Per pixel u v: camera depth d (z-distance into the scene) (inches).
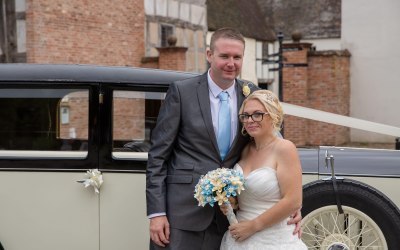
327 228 148.9
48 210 149.4
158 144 123.7
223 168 117.3
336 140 557.3
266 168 117.3
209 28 895.1
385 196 144.4
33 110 151.0
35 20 486.9
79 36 534.3
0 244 149.4
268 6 1178.0
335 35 1109.1
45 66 152.9
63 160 148.9
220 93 124.6
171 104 124.0
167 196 123.3
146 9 623.8
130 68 153.4
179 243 121.6
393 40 677.3
